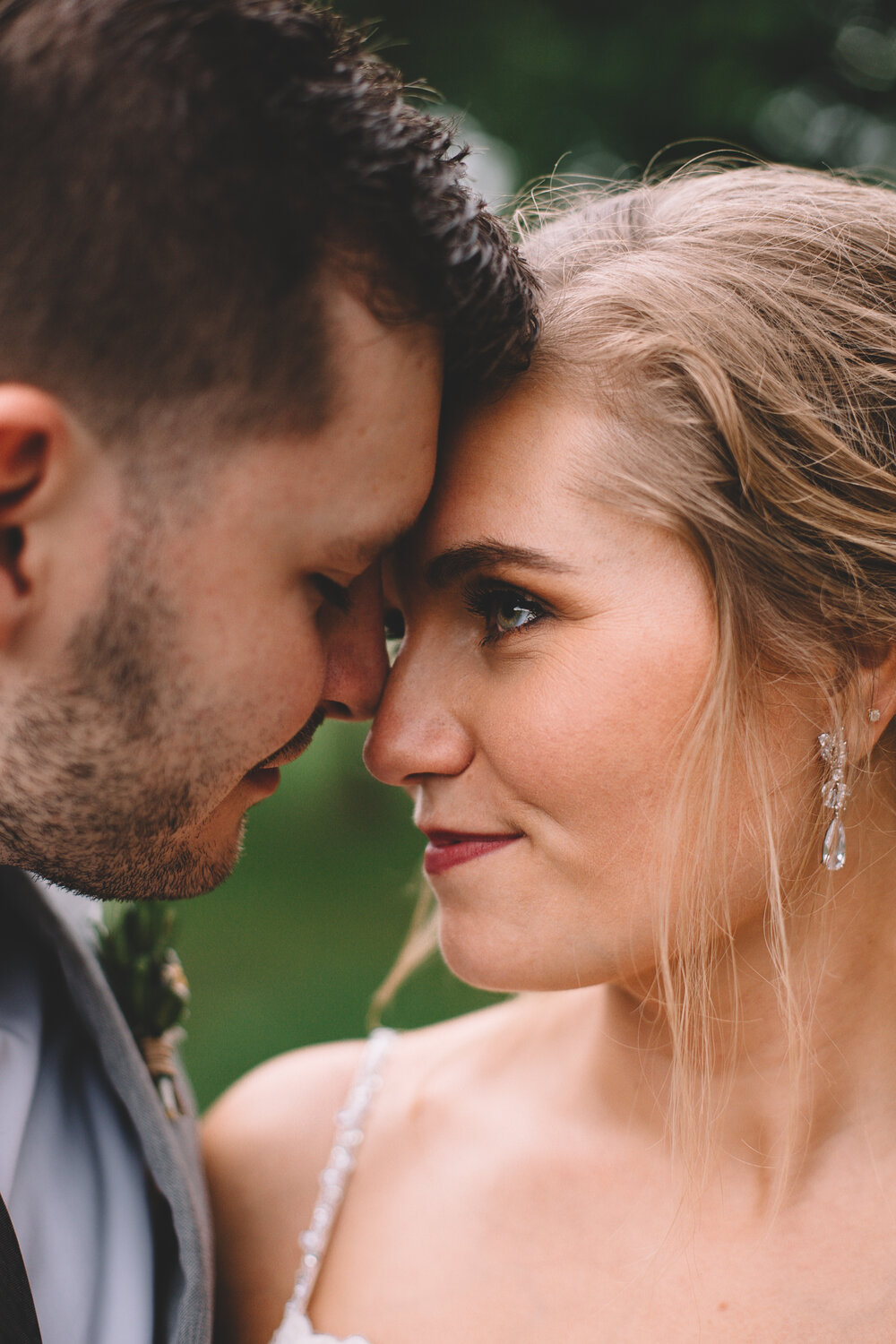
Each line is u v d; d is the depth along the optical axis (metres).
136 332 1.19
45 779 1.36
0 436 1.19
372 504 1.27
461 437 1.32
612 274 1.37
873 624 1.32
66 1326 1.39
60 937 1.54
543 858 1.34
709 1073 1.40
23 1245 1.41
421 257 1.20
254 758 1.40
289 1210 1.68
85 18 1.18
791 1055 1.36
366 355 1.22
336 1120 1.75
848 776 1.37
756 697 1.30
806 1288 1.32
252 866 9.07
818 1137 1.38
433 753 1.37
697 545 1.25
